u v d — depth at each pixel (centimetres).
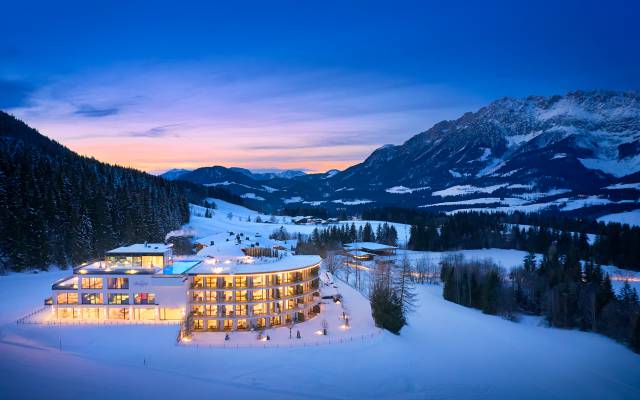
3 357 7338
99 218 17225
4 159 16062
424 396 7462
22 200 14875
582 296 12738
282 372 7788
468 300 14488
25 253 14412
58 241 15500
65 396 6325
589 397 8212
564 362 9794
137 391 6725
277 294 10194
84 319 9419
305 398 6950
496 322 12619
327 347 8900
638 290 16238
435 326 11500
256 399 6794
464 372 8650
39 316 9569
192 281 9869
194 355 8250
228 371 7731
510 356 9825
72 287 9531
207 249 13438
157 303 9488
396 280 14512
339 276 16962
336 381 7669
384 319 10225
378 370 8219
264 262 11075
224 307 9875
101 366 7481
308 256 12131
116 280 9525
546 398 7944
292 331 9806
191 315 9675
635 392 8606
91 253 16412
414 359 8919
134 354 8069
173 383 7100
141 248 10538
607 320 11988
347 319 10600
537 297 14462
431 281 17788
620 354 10519
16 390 6300
